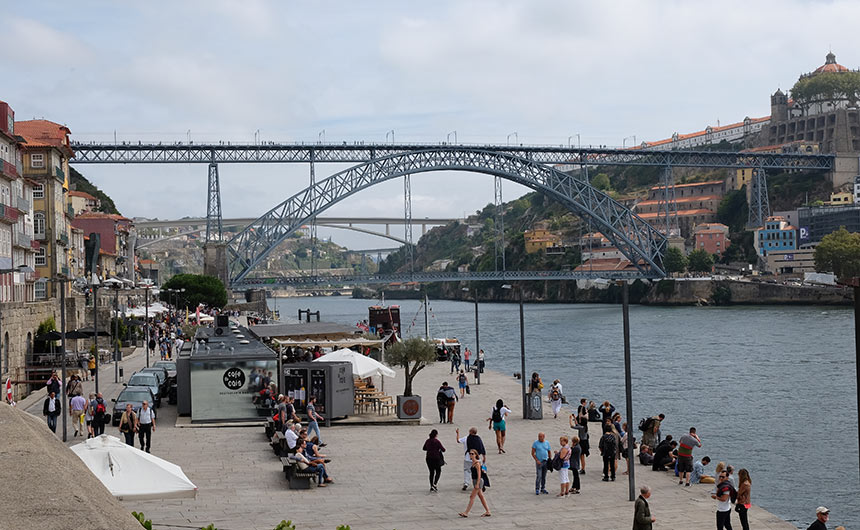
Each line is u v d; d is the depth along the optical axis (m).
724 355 108.19
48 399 36.81
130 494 17.62
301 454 29.09
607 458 31.41
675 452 33.88
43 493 5.33
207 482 29.55
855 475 43.50
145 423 33.59
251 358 41.75
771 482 42.34
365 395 47.38
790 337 132.75
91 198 161.88
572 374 90.19
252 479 30.08
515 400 54.94
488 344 131.12
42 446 6.09
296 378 42.34
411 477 31.08
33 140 83.00
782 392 74.75
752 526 25.61
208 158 195.50
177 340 77.00
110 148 187.62
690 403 69.00
